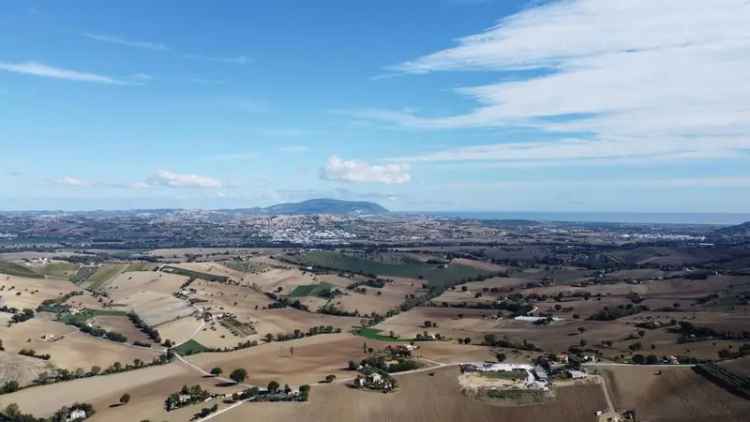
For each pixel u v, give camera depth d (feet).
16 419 630.74
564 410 636.48
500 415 629.10
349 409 640.99
